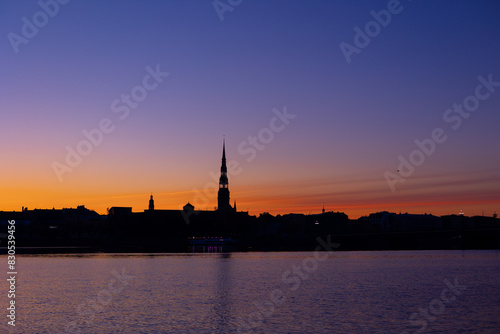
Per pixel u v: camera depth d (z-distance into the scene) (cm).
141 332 6238
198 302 8538
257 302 8538
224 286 10912
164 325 6619
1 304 8256
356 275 13512
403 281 11981
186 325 6631
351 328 6475
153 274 13812
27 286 10869
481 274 13825
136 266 16762
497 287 10712
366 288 10538
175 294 9581
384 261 19825
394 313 7475
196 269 15550
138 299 8881
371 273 14162
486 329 6431
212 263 18350
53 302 8500
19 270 15012
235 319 7019
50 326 6531
